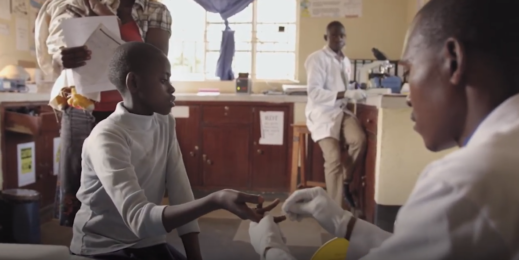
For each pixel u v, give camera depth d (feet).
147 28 5.55
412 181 8.11
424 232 1.51
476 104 1.60
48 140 10.05
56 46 5.41
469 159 1.51
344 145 10.33
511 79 1.55
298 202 2.81
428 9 1.69
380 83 10.23
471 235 1.42
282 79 14.90
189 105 12.90
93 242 3.49
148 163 3.52
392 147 8.08
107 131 3.22
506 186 1.41
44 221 9.84
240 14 15.06
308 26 14.26
